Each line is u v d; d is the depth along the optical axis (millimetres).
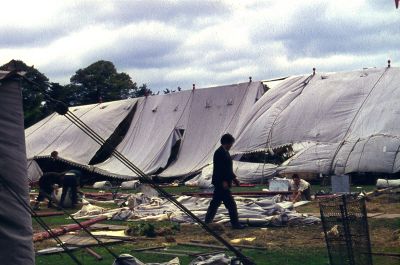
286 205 20500
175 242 15227
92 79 100875
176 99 47219
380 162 34219
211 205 17625
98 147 46375
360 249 9422
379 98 37719
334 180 25031
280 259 12664
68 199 24438
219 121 43844
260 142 39250
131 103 49406
